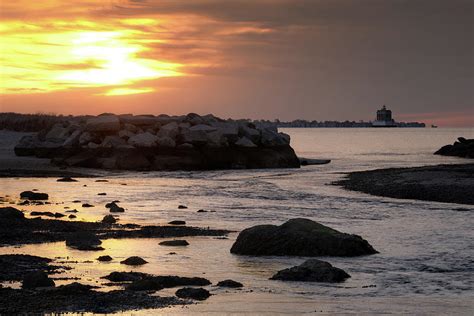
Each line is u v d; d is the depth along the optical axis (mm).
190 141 119875
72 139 118562
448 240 46906
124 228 51094
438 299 31812
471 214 60438
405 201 70688
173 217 58219
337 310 29812
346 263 39219
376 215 59969
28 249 42438
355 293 32750
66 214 59188
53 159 114812
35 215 57438
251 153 123938
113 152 114625
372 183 87312
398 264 39094
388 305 30688
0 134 175750
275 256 41062
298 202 70375
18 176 100125
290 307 30156
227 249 43188
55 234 47594
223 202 70500
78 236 45188
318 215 59969
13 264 37625
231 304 30422
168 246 44094
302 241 41281
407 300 31578
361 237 44156
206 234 48688
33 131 197750
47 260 39031
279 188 85938
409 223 55062
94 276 35438
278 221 56062
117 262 38969
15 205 65625
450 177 87000
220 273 36750
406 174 94812
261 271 37219
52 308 29203
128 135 119562
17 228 49562
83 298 30844
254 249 41562
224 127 127438
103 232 49062
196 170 115938
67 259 39625
